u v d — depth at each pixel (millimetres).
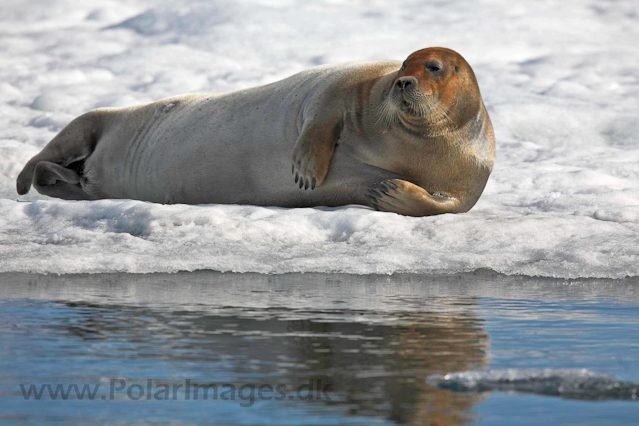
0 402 10336
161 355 12539
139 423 9625
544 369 11750
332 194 29328
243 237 24484
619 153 47156
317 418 9836
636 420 10000
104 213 26719
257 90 31500
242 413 9969
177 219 25547
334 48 73875
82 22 86000
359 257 22484
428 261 22469
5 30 81688
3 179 40156
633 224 27484
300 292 18578
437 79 27297
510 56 73250
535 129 52969
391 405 10336
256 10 81125
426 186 28688
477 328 15156
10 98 59875
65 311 15883
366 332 14453
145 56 70500
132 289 18438
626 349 13602
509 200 34844
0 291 17891
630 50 73500
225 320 15281
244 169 30531
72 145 34719
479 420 9922
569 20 83000
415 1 88375
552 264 22438
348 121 28953
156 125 33031
